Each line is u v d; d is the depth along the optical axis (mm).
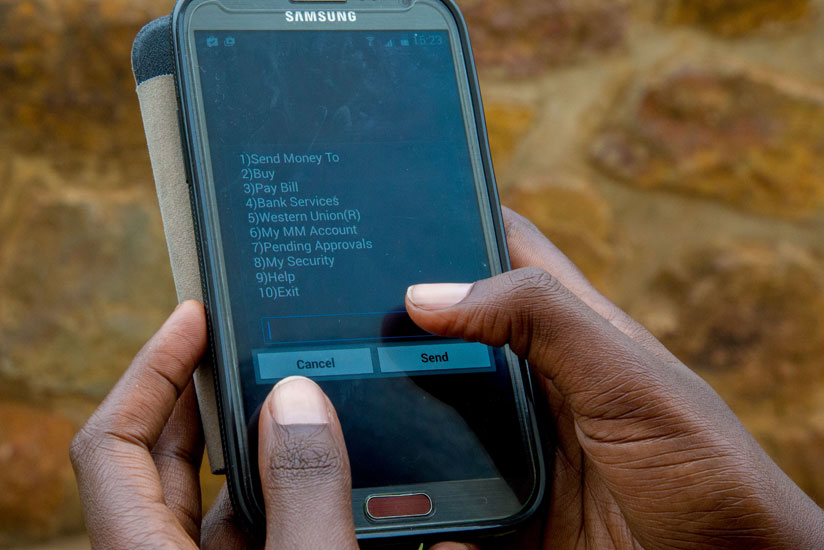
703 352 1631
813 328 1630
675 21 1669
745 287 1630
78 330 1551
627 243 1636
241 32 912
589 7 1648
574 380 799
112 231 1565
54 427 1552
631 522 837
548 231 1625
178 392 844
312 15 933
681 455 776
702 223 1646
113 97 1565
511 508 848
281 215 881
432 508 837
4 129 1548
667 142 1643
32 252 1546
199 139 872
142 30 920
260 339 851
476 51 1629
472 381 874
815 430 1616
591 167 1643
